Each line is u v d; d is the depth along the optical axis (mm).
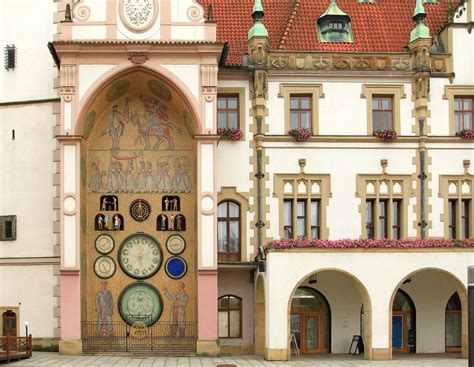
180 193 39969
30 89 40406
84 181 38875
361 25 43344
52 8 40688
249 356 37375
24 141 40125
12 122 40406
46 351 38406
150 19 38156
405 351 40344
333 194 40094
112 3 38125
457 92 41062
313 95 40469
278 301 34906
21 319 39000
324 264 35312
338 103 40500
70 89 37594
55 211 39344
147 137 40062
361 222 40094
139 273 39344
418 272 36875
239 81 40281
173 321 39094
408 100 40812
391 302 35562
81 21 38031
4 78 40812
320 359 35938
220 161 39844
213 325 37094
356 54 40562
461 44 41312
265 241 39656
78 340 36719
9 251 39562
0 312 39250
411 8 44719
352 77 40625
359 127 40469
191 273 39406
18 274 39344
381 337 35406
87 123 38500
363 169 40312
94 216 39438
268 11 44312
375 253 35688
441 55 41156
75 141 37500
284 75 40312
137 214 39625
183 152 40062
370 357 35250
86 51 37625
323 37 42344
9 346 33000
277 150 40094
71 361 33781
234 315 39531
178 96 38438
